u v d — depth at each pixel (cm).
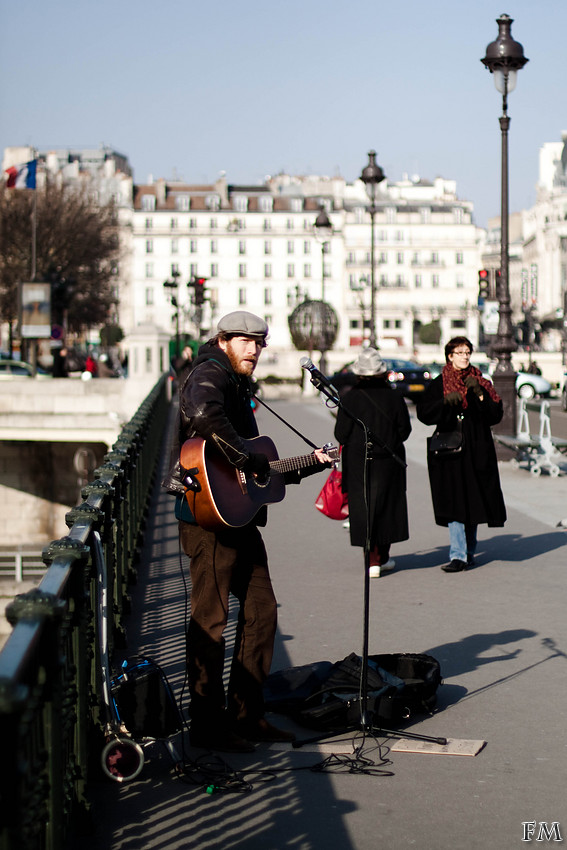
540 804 445
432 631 734
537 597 841
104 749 470
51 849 342
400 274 13838
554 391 5194
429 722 552
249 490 505
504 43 1894
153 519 1308
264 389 5197
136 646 706
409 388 3881
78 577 416
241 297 13512
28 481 4241
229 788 465
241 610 532
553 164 16400
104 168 14112
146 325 3688
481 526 1205
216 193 13612
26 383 3488
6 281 7294
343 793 459
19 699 239
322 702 552
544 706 575
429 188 14775
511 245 18212
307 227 13550
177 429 523
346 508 930
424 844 407
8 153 13312
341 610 802
